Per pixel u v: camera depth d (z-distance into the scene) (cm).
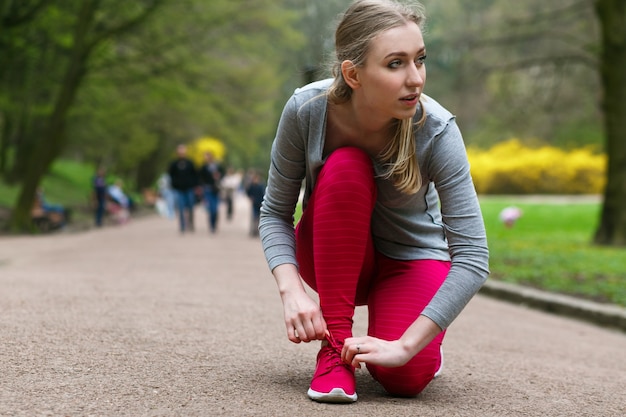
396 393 336
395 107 292
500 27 2161
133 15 2317
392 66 289
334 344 314
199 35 2508
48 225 2206
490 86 3903
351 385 316
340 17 307
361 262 319
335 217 312
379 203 330
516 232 2059
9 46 2153
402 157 308
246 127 3953
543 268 1184
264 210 340
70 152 5372
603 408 354
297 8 5150
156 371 359
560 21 2722
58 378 337
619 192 1616
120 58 2384
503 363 462
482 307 852
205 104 3369
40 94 2778
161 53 2405
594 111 3547
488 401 348
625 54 1612
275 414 296
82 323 478
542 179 4188
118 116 3108
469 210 310
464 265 307
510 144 4438
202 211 4284
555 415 333
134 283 774
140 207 4384
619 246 1606
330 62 314
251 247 1567
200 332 477
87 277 820
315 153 317
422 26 298
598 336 703
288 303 311
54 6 2147
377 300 331
